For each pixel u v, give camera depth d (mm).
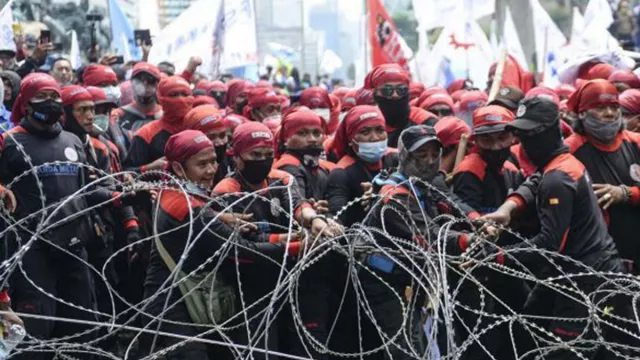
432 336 5250
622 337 6680
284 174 7023
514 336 7203
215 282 6621
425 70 15266
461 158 7645
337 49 45688
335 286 7184
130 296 8945
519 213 6840
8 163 7699
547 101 6699
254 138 6820
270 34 37219
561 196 6570
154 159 9266
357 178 7496
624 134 7492
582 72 11844
